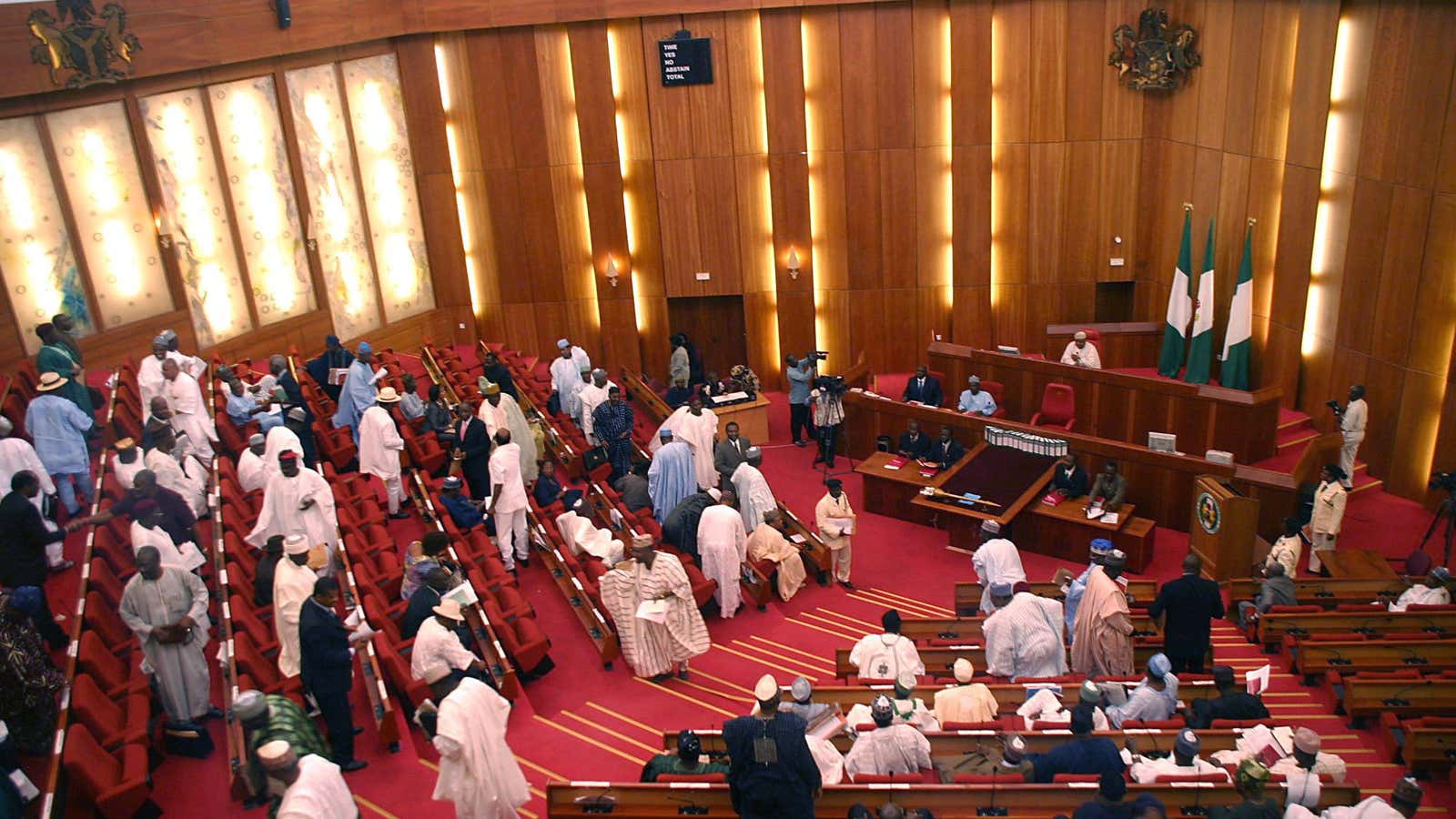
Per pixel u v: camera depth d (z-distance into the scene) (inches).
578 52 874.8
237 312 788.0
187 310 746.8
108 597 438.3
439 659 383.2
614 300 936.9
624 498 641.0
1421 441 685.3
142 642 384.5
